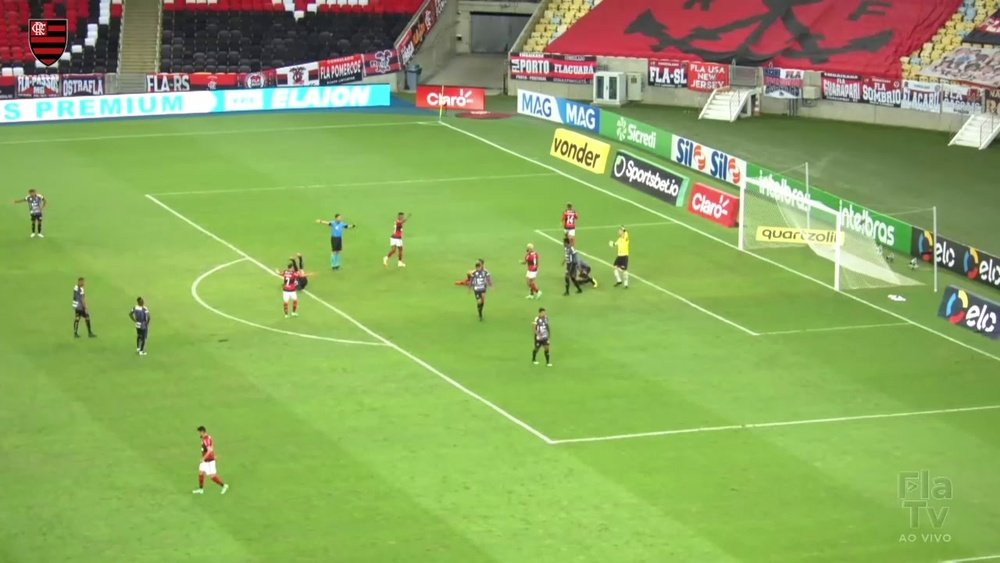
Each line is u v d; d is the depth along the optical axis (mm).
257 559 138250
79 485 154250
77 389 182000
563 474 158000
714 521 147000
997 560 139125
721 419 174500
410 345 199625
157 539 142250
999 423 174000
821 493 154000
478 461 161375
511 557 139000
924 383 187750
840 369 192375
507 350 198250
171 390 181875
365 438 167500
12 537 142500
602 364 193125
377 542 141875
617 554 139750
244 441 166250
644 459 162250
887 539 143625
